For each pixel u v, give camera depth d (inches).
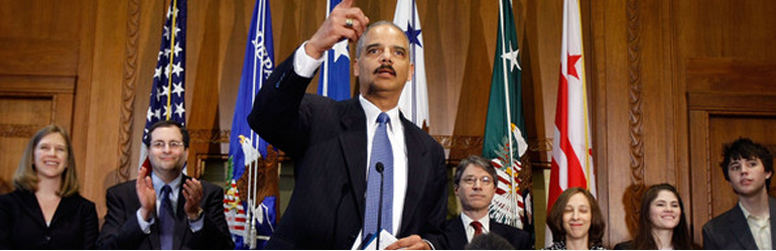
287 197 153.0
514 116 144.2
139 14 157.9
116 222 111.5
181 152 116.6
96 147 152.9
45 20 157.9
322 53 57.0
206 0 158.9
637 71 159.3
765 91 160.2
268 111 57.9
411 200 60.5
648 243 121.5
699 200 155.4
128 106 154.3
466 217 117.5
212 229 105.6
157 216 110.7
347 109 63.7
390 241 55.2
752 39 162.1
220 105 155.0
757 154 123.0
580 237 117.3
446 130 155.7
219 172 154.3
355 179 59.0
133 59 156.3
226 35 157.8
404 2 148.7
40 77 155.6
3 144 154.5
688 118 158.2
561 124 144.0
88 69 156.0
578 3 149.3
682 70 159.9
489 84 157.5
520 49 159.0
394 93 63.1
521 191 141.9
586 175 140.9
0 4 158.1
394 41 63.5
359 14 56.4
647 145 156.7
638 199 154.5
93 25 157.6
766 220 122.7
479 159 119.3
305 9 158.2
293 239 58.5
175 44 146.6
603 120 157.5
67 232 114.5
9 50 156.3
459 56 158.6
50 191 117.0
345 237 57.7
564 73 146.6
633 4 161.8
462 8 160.2
